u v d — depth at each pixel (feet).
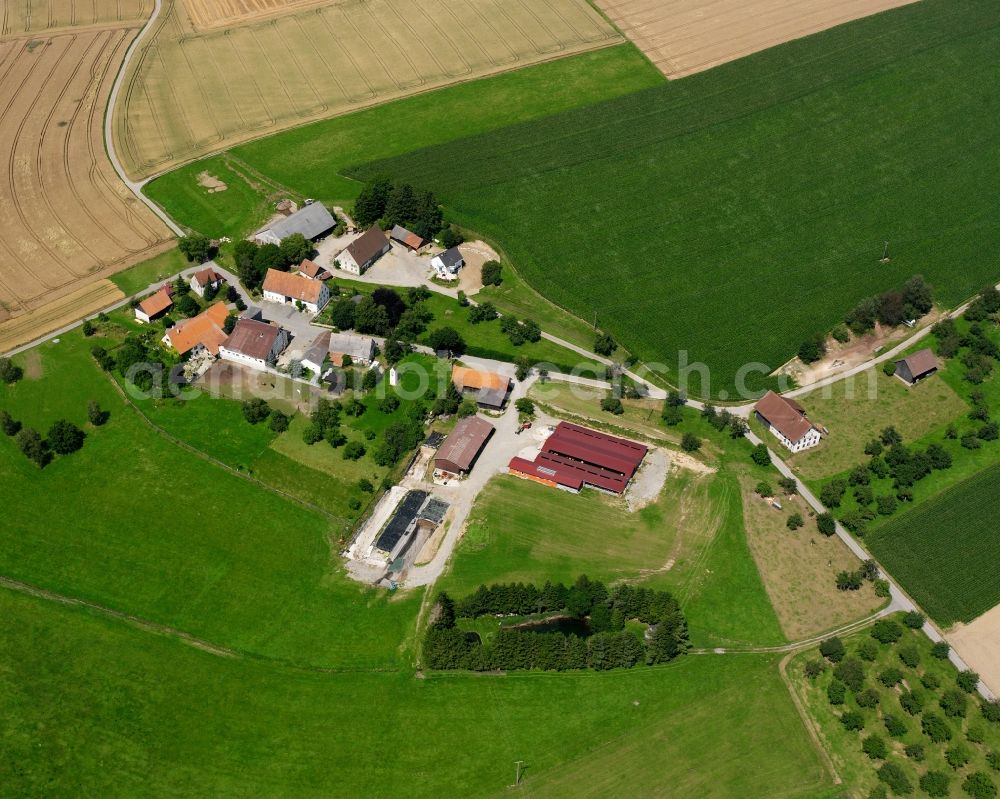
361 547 465.88
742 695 412.36
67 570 455.22
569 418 533.96
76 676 414.21
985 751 391.65
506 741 395.34
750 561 463.42
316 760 387.96
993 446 519.60
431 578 453.58
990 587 451.94
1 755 386.73
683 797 378.32
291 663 421.59
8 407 531.09
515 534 472.85
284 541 468.34
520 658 415.23
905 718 403.54
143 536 469.57
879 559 465.88
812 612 444.55
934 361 551.59
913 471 496.64
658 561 463.01
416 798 377.09
